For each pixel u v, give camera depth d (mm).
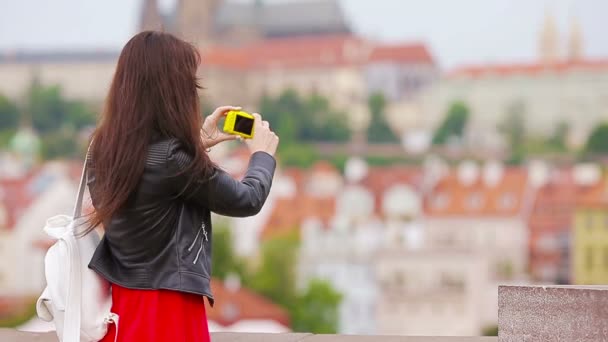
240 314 154375
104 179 4785
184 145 4840
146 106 4832
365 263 181500
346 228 191750
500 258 197125
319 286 165125
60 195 183125
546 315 5406
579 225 199375
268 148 5148
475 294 173875
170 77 4852
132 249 4785
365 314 176625
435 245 199375
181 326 4758
